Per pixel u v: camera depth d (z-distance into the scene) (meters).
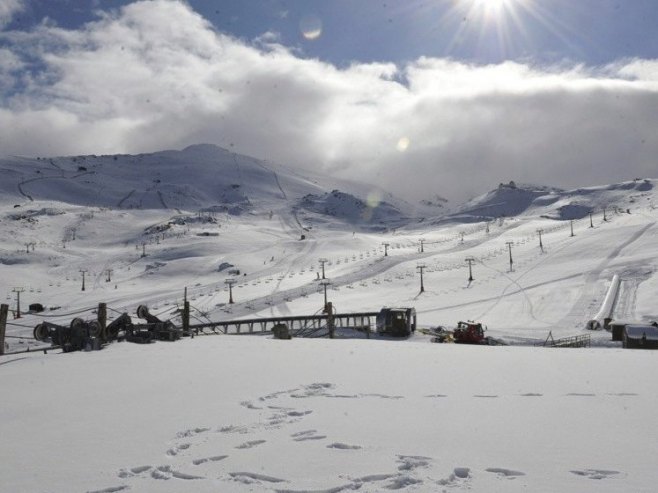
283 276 150.00
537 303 88.12
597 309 80.19
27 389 13.79
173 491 6.25
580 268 112.88
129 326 26.89
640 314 74.31
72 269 193.38
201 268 173.25
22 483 6.66
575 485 6.23
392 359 18.88
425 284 118.12
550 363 17.64
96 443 8.52
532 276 112.81
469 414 10.09
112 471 7.07
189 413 10.52
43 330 23.73
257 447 8.03
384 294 110.69
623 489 6.09
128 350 22.91
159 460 7.52
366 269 144.38
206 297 121.81
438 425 9.25
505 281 111.31
